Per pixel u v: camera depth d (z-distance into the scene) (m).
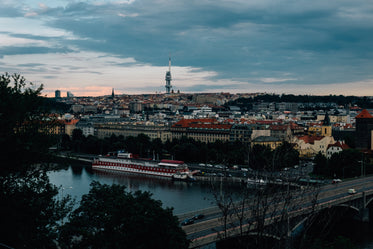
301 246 76.62
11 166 104.81
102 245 118.44
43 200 112.50
